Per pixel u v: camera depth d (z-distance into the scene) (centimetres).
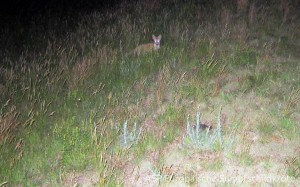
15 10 827
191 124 407
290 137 383
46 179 338
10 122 386
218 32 614
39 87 477
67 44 615
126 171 349
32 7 843
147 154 369
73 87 470
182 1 760
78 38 631
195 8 729
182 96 457
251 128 399
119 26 664
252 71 507
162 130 398
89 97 461
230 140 373
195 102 447
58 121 412
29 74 498
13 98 455
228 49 567
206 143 370
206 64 512
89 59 516
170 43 595
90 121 398
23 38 687
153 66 530
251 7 672
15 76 499
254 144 376
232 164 352
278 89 465
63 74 500
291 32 616
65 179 337
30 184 329
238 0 691
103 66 522
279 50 555
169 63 534
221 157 360
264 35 606
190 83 479
